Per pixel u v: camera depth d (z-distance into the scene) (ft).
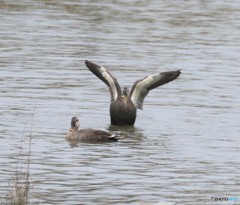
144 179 57.26
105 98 84.69
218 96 86.63
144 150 65.57
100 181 56.44
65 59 103.50
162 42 117.29
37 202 51.31
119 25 129.18
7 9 140.05
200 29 128.57
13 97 82.53
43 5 145.89
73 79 92.89
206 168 60.64
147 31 125.18
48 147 65.57
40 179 56.49
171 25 131.03
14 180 55.93
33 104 80.23
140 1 155.43
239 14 144.46
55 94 84.99
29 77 92.43
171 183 56.44
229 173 59.41
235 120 76.59
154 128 73.61
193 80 94.17
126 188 54.95
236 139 69.82
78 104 81.51
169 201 52.19
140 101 76.89
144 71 97.45
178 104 82.94
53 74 94.73
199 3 155.63
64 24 128.26
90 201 51.83
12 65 98.37
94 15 137.49
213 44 117.08
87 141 68.08
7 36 116.88
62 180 56.39
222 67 101.60
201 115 78.33
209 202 52.24
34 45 111.45
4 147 64.85
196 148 66.59
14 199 51.29
